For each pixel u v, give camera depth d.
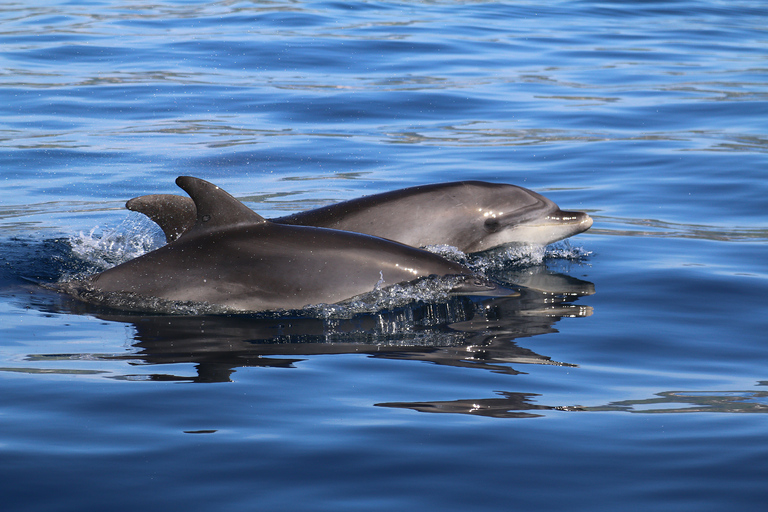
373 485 10.38
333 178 29.86
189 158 32.09
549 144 34.12
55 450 11.16
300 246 18.50
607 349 15.62
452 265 19.31
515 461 11.02
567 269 21.14
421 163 31.62
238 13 60.75
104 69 45.28
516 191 23.58
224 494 10.13
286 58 48.22
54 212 26.12
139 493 10.12
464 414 12.55
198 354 15.07
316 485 10.37
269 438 11.63
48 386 13.35
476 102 40.66
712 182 28.91
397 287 18.34
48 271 20.47
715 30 61.06
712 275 20.27
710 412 12.66
